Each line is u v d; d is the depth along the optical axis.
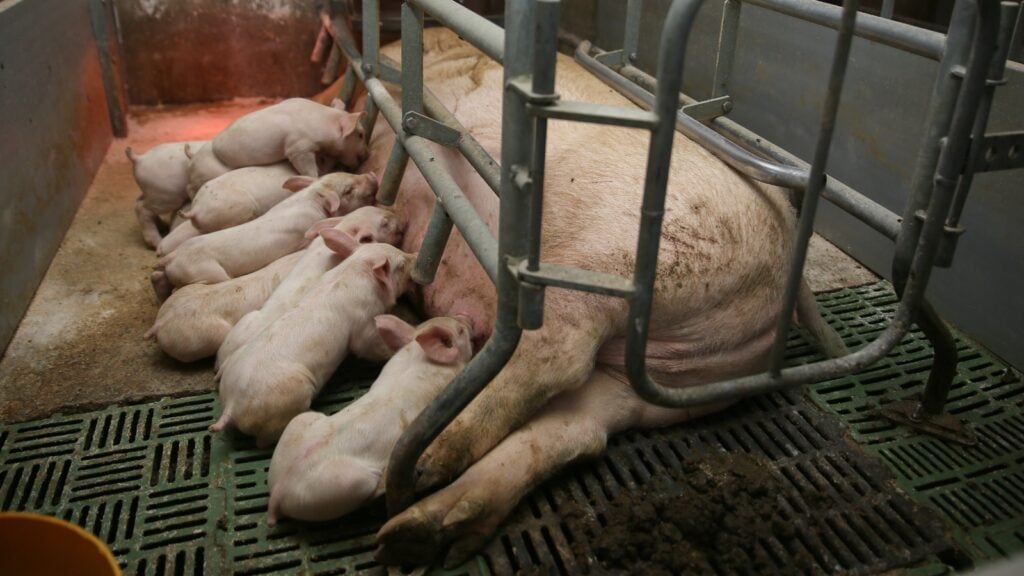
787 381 1.82
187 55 4.48
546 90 1.32
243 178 2.97
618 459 2.19
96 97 3.91
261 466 2.17
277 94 4.68
